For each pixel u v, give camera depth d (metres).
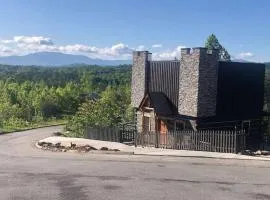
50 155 22.64
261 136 34.94
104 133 33.66
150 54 36.59
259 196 12.53
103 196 12.52
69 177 15.34
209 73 31.12
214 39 66.56
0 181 14.72
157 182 14.34
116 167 17.45
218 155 20.67
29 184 14.21
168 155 21.00
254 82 34.47
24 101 86.19
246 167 17.34
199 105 30.72
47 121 74.06
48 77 163.88
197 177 15.18
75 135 40.78
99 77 144.25
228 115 32.59
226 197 12.38
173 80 33.69
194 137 26.36
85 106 44.22
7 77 154.25
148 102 35.16
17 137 42.75
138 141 29.61
